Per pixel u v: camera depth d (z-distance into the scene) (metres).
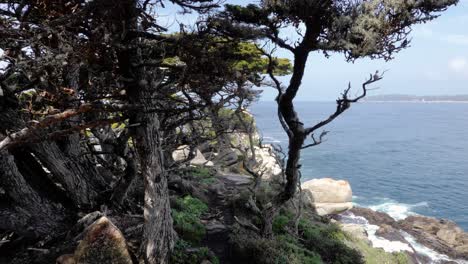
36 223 11.70
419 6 9.45
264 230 15.48
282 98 12.69
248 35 9.32
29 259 10.90
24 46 8.15
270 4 10.04
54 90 9.38
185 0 8.64
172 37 9.20
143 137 10.31
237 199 18.12
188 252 12.39
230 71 9.60
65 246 11.02
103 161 16.50
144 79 9.92
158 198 10.82
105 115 13.90
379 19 9.54
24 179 11.77
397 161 77.62
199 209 16.86
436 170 68.62
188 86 10.55
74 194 12.81
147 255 10.80
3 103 10.28
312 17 10.22
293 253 14.70
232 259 13.74
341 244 17.30
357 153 87.06
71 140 12.77
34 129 8.74
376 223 34.69
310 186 37.72
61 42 8.00
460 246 30.42
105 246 9.87
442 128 153.75
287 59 19.08
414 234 33.19
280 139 92.81
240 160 27.22
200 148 29.28
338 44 10.02
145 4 8.86
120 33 8.55
